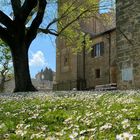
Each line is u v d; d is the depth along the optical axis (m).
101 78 43.41
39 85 75.06
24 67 23.47
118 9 21.81
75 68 47.47
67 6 32.19
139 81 19.53
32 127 4.66
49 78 89.00
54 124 5.04
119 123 4.20
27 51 24.22
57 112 6.29
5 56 50.25
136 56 19.88
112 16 36.88
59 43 52.12
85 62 46.88
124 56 21.12
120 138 2.42
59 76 52.12
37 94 14.91
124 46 21.12
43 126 4.50
